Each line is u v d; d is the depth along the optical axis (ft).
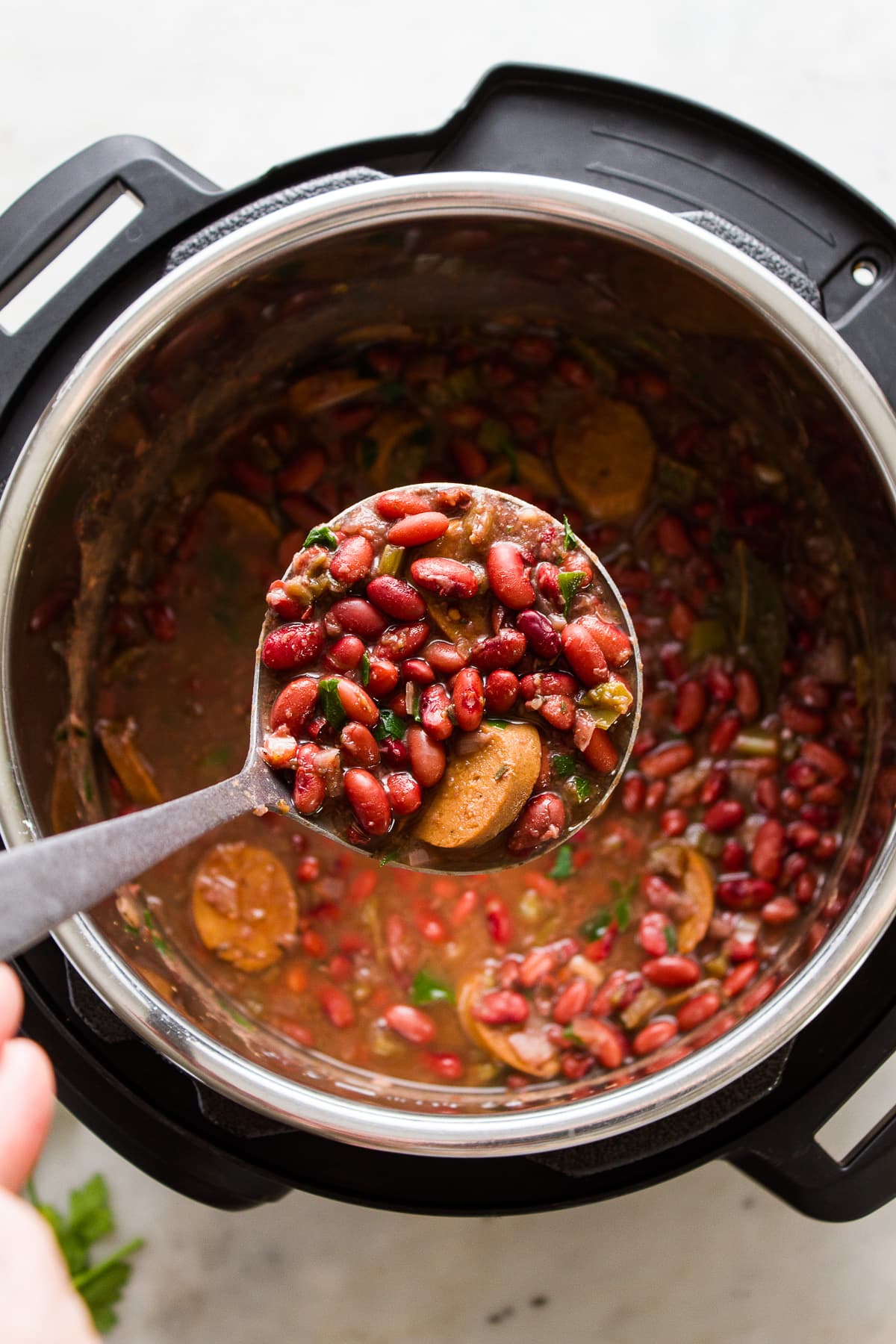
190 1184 1.44
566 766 1.33
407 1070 1.59
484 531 1.33
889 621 1.53
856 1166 1.42
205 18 1.77
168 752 1.62
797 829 1.61
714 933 1.61
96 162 1.43
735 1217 1.69
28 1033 1.43
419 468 1.66
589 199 1.38
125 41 1.77
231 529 1.64
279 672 1.32
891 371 1.43
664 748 1.65
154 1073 1.44
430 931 1.61
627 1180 1.44
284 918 1.61
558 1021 1.58
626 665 1.34
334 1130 1.34
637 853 1.63
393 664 1.32
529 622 1.31
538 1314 1.68
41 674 1.47
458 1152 1.33
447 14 1.77
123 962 1.38
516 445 1.66
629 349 1.62
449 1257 1.69
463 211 1.39
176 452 1.59
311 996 1.60
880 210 1.43
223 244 1.37
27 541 1.38
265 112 1.77
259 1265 1.69
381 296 1.56
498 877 1.63
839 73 1.76
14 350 1.44
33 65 1.77
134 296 1.45
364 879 1.62
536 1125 1.34
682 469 1.65
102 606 1.60
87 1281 1.67
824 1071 1.44
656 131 1.44
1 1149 1.04
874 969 1.44
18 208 1.42
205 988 1.58
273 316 1.52
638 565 1.66
